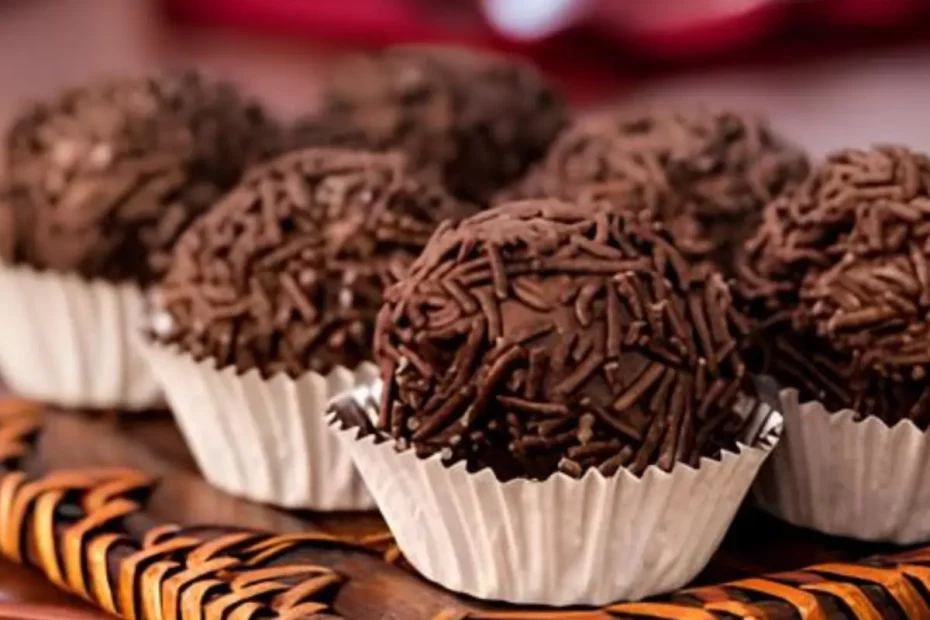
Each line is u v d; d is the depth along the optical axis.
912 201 0.26
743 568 0.26
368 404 0.26
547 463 0.25
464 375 0.25
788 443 0.27
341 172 0.28
